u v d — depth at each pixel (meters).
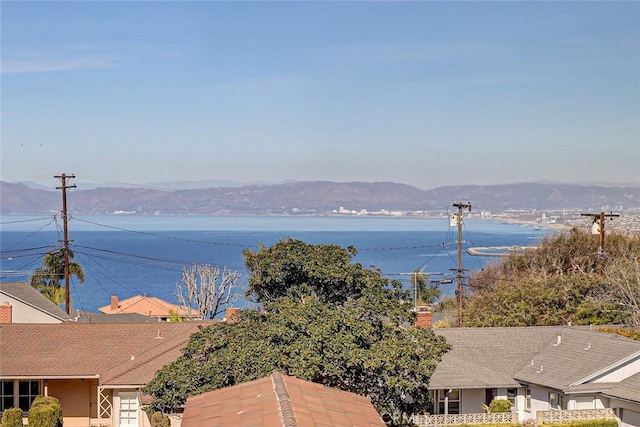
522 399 48.50
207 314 91.12
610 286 71.00
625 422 44.53
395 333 37.47
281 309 37.25
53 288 89.00
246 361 34.19
